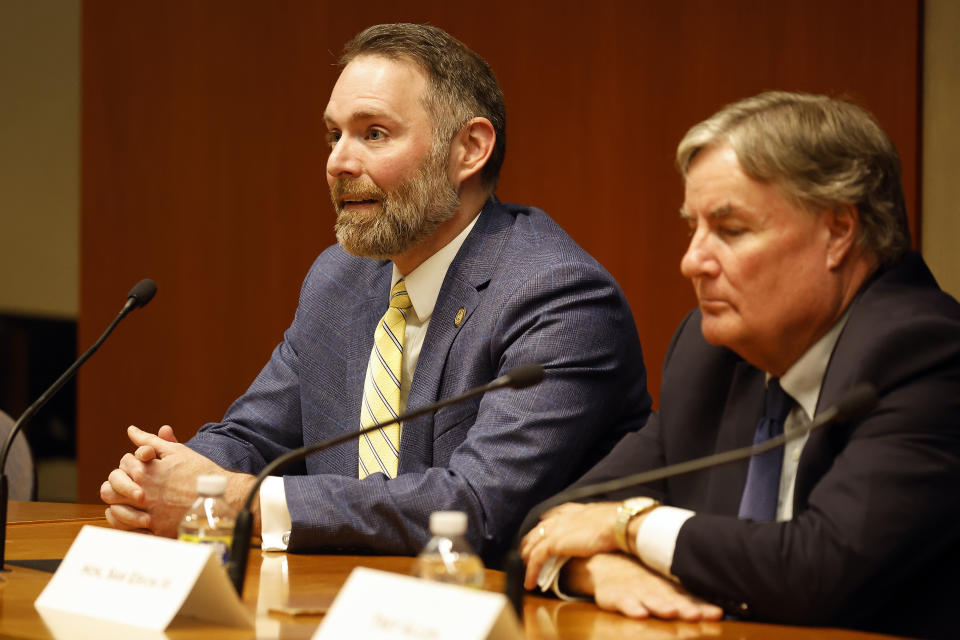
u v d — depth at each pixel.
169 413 8.24
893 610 2.48
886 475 2.36
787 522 2.37
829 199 2.54
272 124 7.98
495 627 1.73
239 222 8.07
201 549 2.14
